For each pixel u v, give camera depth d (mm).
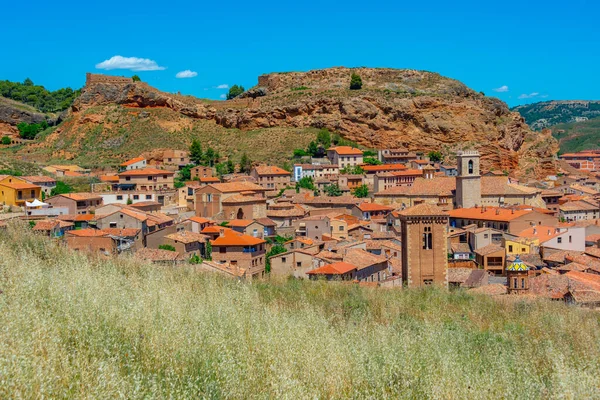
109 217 101500
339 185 184875
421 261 69938
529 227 121875
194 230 118688
